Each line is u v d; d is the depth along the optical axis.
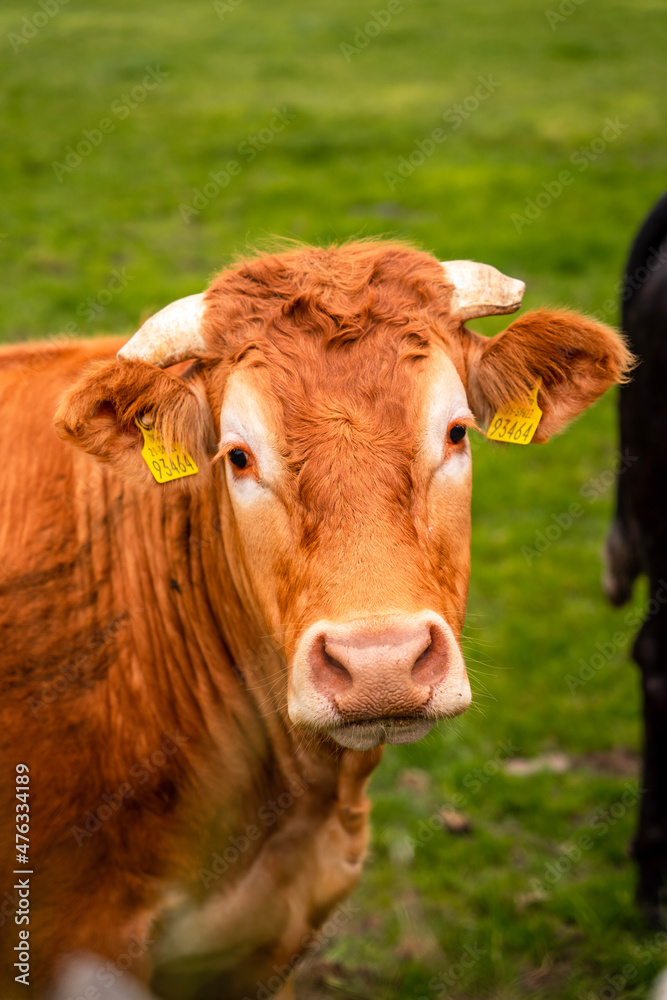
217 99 16.70
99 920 3.02
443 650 2.41
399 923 4.24
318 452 2.59
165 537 3.21
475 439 7.62
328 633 2.37
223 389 2.88
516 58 20.08
